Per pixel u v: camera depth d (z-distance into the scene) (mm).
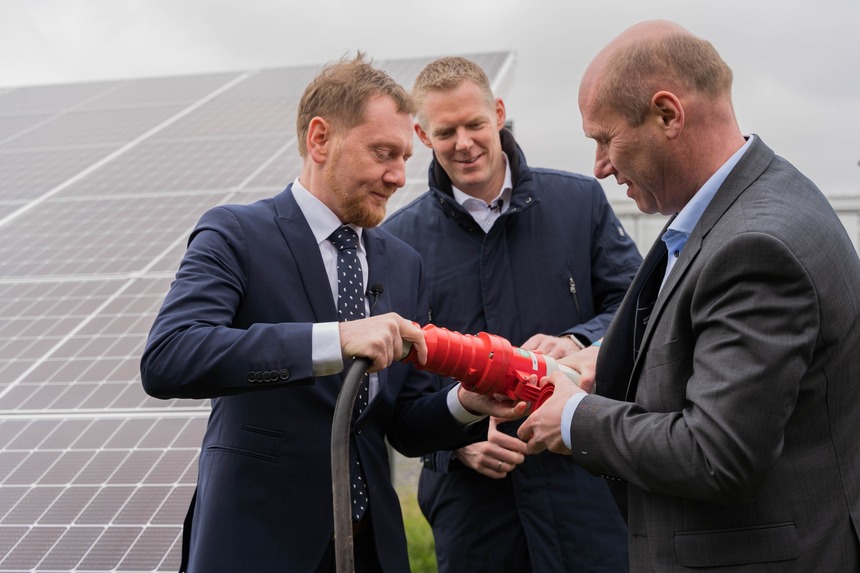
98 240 4754
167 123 7008
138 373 3482
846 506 1752
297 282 2143
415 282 2406
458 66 3023
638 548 1951
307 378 1860
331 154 2145
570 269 3074
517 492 2902
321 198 2217
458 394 2281
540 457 2924
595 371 2352
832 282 1702
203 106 7480
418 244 3123
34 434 3117
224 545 1975
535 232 3076
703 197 1885
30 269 4473
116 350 3650
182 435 3084
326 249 2225
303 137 2240
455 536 2992
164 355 1892
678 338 1831
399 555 2186
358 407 2154
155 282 4207
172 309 1963
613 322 2117
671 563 1830
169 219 4953
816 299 1664
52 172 6102
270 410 2057
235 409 2070
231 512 2000
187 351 1875
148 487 2818
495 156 3039
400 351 1937
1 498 2795
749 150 1877
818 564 1732
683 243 1947
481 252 3037
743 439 1646
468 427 2320
